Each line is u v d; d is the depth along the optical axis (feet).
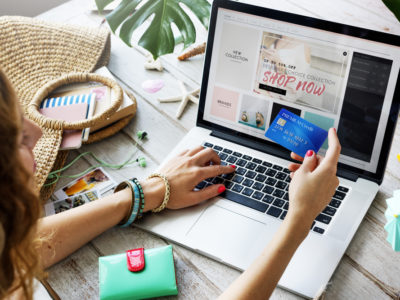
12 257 1.97
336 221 2.95
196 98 4.06
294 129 3.16
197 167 3.22
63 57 4.19
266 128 3.49
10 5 6.84
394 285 2.67
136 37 4.80
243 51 3.38
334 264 2.72
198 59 4.53
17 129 1.69
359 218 2.96
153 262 2.76
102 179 3.47
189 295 2.70
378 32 2.93
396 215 2.58
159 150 3.70
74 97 3.81
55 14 5.14
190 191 3.13
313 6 4.66
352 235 2.87
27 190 1.81
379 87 3.02
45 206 3.26
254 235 2.93
